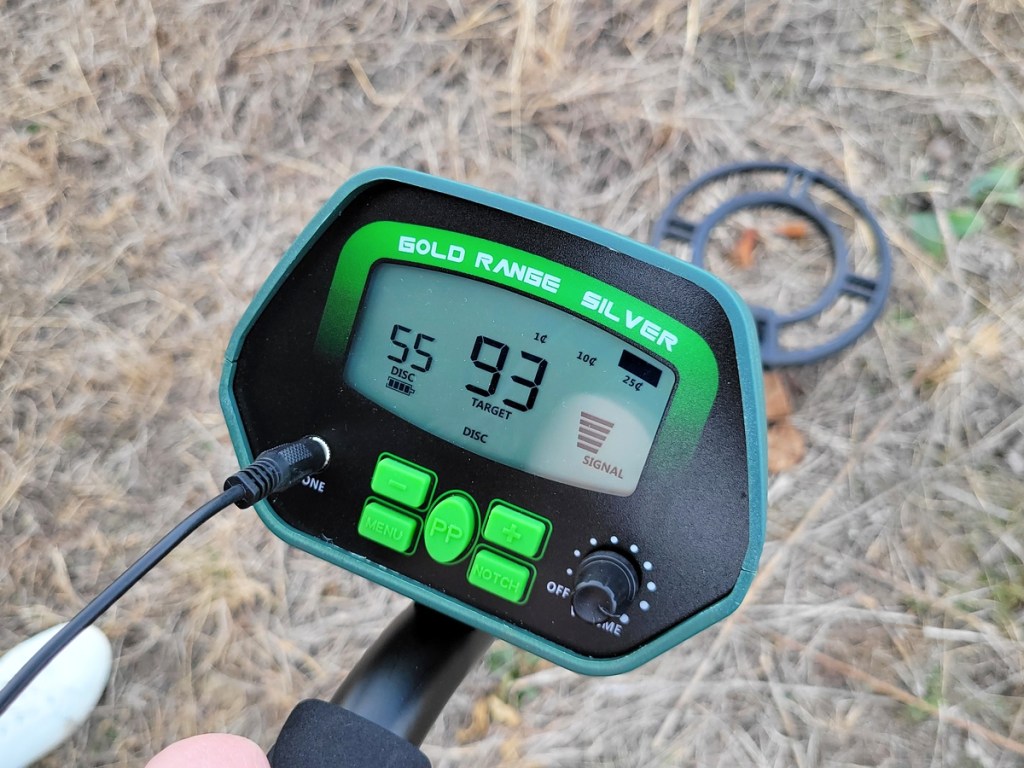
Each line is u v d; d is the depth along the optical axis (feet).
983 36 1.59
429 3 1.73
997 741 1.33
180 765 0.67
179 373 1.60
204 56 1.74
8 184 1.70
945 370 1.47
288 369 0.89
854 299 1.53
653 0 1.67
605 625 0.83
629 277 0.79
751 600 1.43
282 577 1.51
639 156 1.64
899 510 1.44
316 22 1.74
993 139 1.55
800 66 1.64
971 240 1.52
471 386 0.85
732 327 0.77
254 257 1.65
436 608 0.86
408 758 0.77
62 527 1.55
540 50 1.69
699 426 0.79
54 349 1.62
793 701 1.39
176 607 1.50
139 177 1.71
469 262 0.83
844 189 1.58
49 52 1.76
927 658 1.38
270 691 1.46
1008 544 1.39
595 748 1.40
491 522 0.85
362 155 1.70
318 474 0.88
